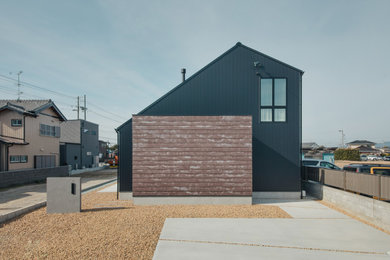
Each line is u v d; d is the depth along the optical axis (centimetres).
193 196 913
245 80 1059
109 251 486
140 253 480
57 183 776
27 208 788
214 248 507
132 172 980
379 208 645
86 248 499
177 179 915
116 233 586
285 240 552
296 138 1045
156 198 911
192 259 456
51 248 501
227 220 698
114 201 973
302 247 514
